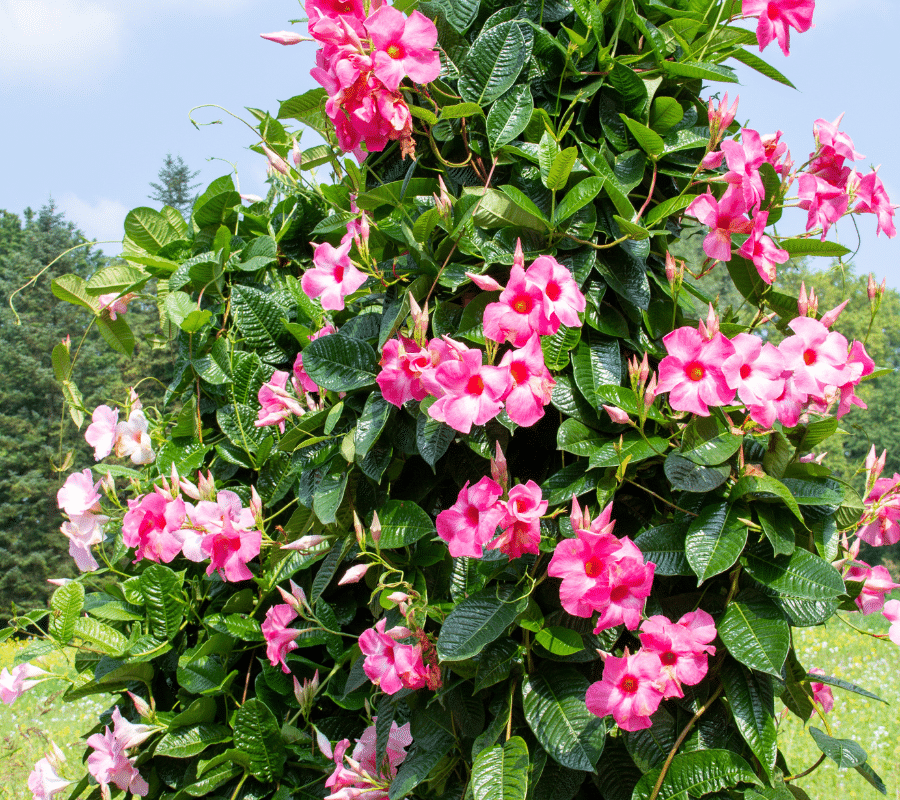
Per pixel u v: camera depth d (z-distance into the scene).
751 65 2.04
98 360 34.38
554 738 1.44
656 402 1.67
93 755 2.10
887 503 1.84
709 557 1.48
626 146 1.85
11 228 44.09
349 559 2.01
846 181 1.82
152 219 2.88
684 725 1.59
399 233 1.89
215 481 2.44
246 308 2.47
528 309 1.48
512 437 1.77
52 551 28.67
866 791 4.32
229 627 2.12
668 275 1.66
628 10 1.84
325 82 1.76
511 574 1.63
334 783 1.73
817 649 7.54
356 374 1.88
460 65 1.93
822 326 1.64
